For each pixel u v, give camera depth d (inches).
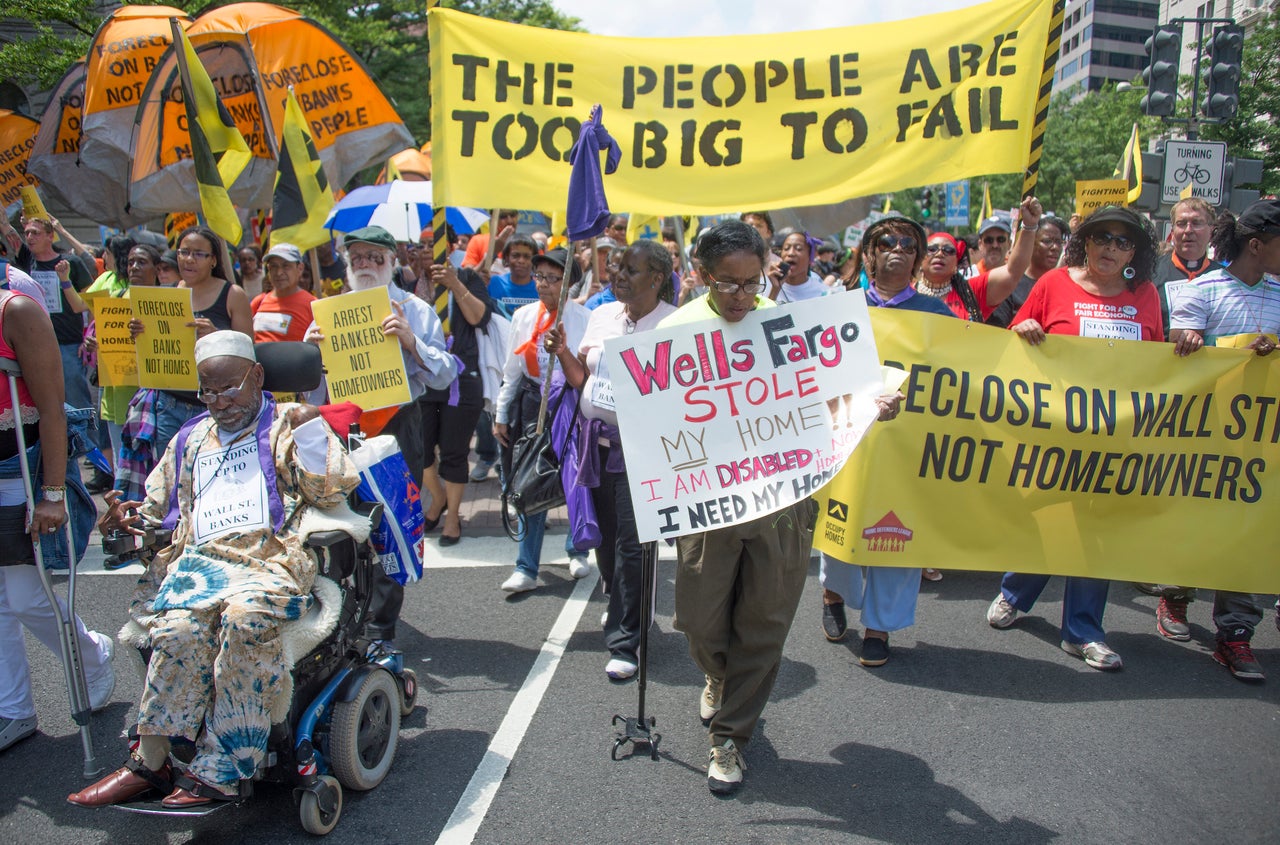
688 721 146.9
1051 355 168.1
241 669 108.2
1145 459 168.4
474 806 123.6
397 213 305.0
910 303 171.0
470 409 233.8
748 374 123.1
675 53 195.2
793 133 192.4
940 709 151.2
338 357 179.6
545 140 199.0
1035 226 185.8
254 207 266.2
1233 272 174.6
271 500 121.0
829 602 178.7
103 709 152.3
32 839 118.0
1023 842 116.4
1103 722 146.7
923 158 188.5
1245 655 162.6
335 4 747.4
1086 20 3848.4
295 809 123.3
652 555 135.0
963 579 215.0
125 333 218.1
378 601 162.2
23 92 722.2
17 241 148.0
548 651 173.3
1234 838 117.3
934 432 166.7
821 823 120.0
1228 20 416.2
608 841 116.4
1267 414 167.5
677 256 348.8
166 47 279.4
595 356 159.3
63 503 129.6
